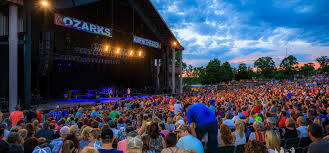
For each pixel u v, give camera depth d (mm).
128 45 31406
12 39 15883
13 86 15820
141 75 40375
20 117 8094
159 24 32312
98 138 3520
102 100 25766
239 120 3795
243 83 72562
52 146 3645
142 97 28422
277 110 7633
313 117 6043
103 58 30734
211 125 2525
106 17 29797
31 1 16406
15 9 16156
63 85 29156
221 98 20484
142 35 33250
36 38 22266
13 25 16000
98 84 34156
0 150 2969
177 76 53344
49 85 26188
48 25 19172
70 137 3158
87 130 3807
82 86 32312
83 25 20859
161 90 35344
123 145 3520
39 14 20156
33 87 23688
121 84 38781
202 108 2641
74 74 31031
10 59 15789
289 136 4230
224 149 3537
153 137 3381
